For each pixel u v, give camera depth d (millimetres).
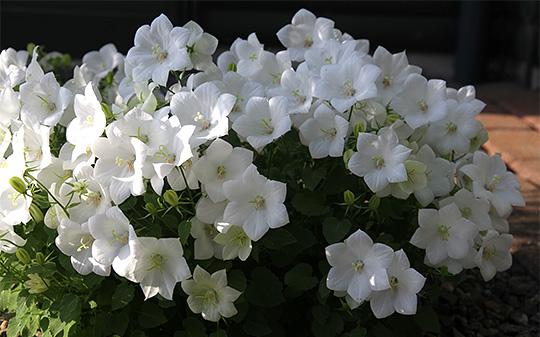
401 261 547
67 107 593
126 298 543
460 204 604
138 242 511
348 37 691
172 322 604
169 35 580
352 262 551
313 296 621
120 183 531
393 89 642
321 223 612
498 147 1128
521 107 1395
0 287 589
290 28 672
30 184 552
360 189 617
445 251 586
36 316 600
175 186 546
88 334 577
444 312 752
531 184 987
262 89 603
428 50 1946
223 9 1911
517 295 782
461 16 1684
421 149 609
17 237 573
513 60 1751
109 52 800
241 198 539
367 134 560
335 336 604
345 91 582
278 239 563
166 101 594
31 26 1854
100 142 537
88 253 545
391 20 1921
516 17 1698
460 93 674
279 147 607
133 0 1854
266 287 581
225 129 537
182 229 540
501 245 623
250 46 678
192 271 564
